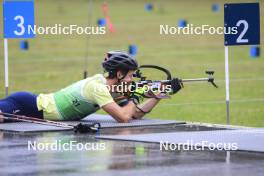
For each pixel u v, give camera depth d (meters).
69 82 61.00
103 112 43.44
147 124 33.41
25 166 24.17
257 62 73.38
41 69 68.56
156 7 135.50
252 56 76.94
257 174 22.89
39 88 57.38
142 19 115.75
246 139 29.06
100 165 24.23
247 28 36.53
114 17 118.81
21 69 68.44
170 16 118.69
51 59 75.38
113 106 33.09
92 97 33.25
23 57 76.75
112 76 33.59
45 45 86.62
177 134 30.58
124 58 33.34
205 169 23.59
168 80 34.28
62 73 66.12
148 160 25.09
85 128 31.16
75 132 31.28
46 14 119.81
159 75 50.22
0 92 45.00
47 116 33.84
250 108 48.16
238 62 73.44
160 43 90.12
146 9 129.62
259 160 25.09
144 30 102.56
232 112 46.56
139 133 30.97
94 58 76.00
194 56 78.12
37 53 80.00
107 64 33.41
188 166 24.06
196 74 61.94
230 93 54.78
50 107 33.69
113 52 33.69
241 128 32.78
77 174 22.84
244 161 24.91
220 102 50.59
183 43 90.19
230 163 24.58
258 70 67.94
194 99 51.97
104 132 31.31
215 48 85.06
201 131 31.58
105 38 94.38
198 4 139.38
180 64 71.06
